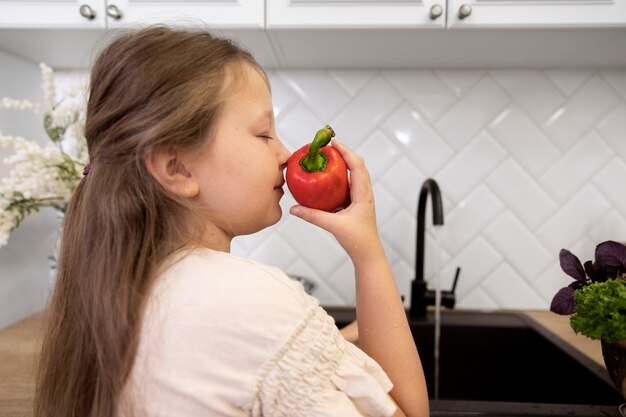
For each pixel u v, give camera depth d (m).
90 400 0.43
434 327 0.98
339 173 0.51
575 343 0.88
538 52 0.92
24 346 0.88
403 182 1.07
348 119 1.06
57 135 0.98
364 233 0.50
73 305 0.46
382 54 0.94
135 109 0.43
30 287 1.07
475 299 1.09
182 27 0.53
